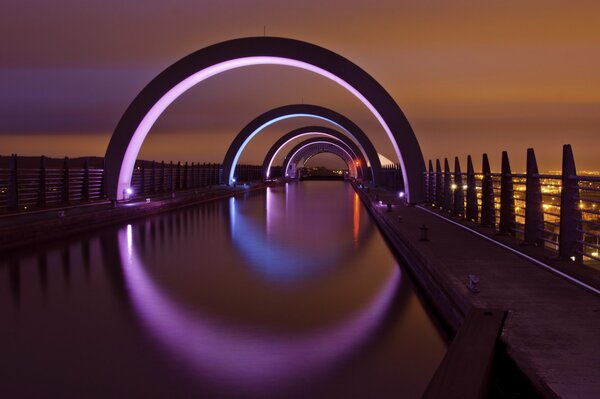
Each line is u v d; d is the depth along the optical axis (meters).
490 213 10.34
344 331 5.12
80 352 4.52
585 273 5.86
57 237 11.76
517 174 8.54
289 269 8.25
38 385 3.85
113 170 18.50
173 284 7.14
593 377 3.18
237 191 31.89
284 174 58.03
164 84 18.39
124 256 9.32
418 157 16.81
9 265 8.46
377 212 15.76
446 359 3.35
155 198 20.83
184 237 11.92
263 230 13.37
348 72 17.14
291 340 4.85
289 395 3.70
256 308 5.94
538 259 6.85
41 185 14.76
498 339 3.87
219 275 7.74
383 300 6.34
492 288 5.40
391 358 4.41
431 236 9.27
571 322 4.27
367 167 46.22
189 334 5.01
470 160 11.62
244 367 4.20
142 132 18.97
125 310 5.82
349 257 9.40
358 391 3.78
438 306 6.00
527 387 3.38
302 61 17.62
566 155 6.68
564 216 6.71
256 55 17.97
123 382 3.90
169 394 3.71
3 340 4.83
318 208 20.66
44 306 6.00
